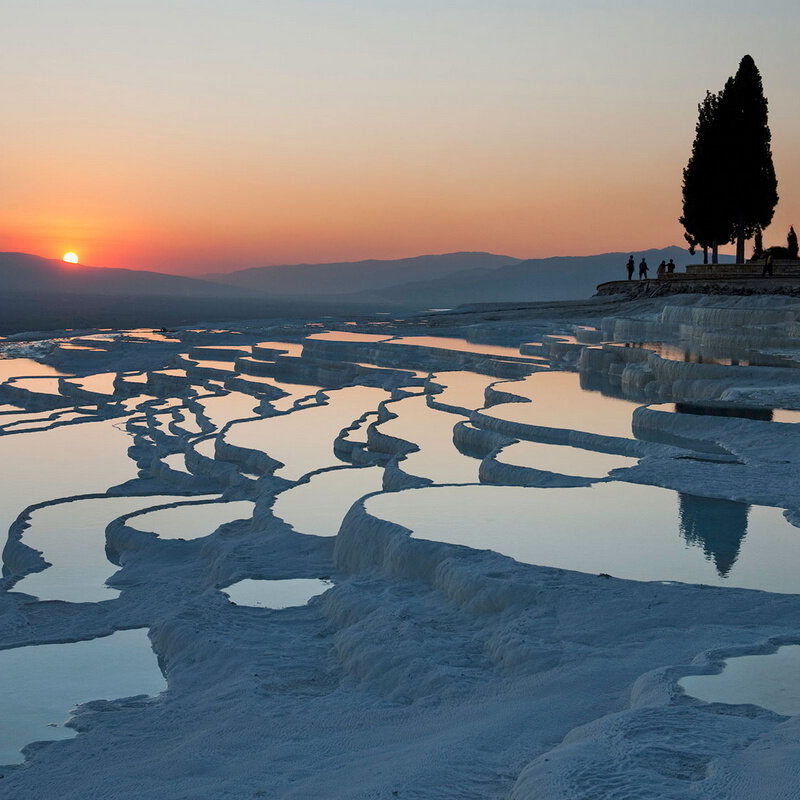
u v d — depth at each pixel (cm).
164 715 995
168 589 1541
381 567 1374
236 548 1602
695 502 1557
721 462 1858
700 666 840
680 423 2177
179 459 2814
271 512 1798
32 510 2252
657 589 1119
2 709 1070
